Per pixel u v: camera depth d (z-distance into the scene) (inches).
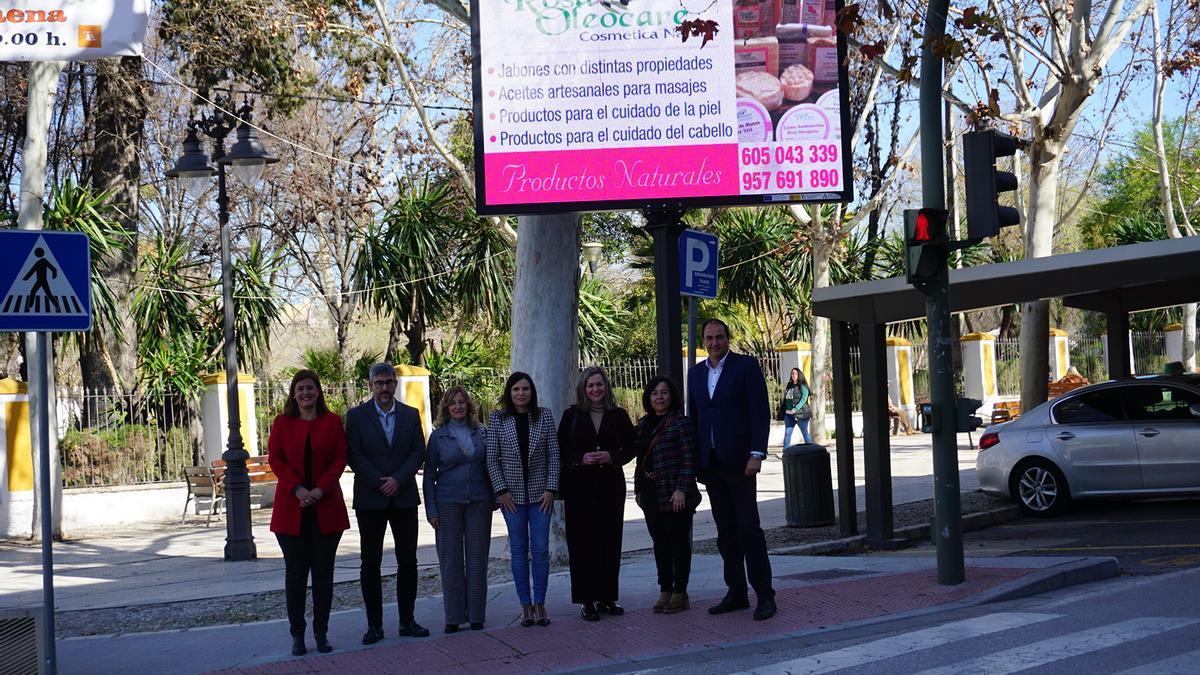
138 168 1031.0
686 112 456.8
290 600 330.0
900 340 1330.0
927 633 313.1
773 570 435.8
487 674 299.3
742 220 1279.5
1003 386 1412.4
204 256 1304.1
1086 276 499.5
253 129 624.4
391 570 503.8
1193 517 556.1
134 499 784.3
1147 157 1448.1
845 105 462.0
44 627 292.2
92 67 992.2
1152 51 800.9
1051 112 754.8
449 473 350.6
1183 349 1047.0
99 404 829.8
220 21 928.9
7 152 1094.4
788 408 1048.8
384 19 832.9
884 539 517.0
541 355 499.8
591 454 347.9
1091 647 286.5
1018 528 566.9
